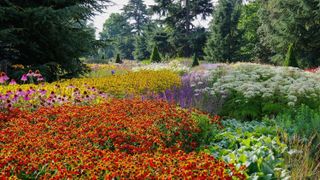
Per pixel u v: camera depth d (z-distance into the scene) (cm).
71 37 1305
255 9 4391
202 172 352
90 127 539
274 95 884
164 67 1859
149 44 4344
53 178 344
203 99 886
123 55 6719
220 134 627
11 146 438
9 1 1255
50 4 1348
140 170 356
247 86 870
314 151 605
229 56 3444
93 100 800
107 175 343
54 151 411
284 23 2638
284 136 620
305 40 2591
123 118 596
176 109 728
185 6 4047
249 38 4159
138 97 894
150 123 580
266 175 450
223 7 3503
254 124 773
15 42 1227
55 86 888
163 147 476
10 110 645
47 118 598
